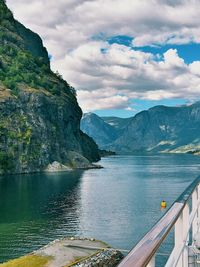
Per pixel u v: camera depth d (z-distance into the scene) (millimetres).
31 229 84812
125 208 108000
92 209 106875
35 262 30562
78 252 30281
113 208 108188
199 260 7250
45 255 30859
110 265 27750
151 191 141500
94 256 28656
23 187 156000
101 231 82125
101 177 198250
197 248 7348
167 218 4133
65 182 174125
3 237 78062
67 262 28969
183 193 5785
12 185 163750
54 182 174500
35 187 155500
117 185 160750
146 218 94312
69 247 31734
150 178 191500
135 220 92188
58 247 32156
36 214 100812
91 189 148125
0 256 65875
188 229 6020
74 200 122562
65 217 96875
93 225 87750
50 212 103312
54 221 92500
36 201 120938
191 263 7238
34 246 71875
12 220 93750
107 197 128125
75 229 84375
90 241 32156
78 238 33406
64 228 85438
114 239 75625
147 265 3008
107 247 30984
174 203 5016
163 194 133625
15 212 103500
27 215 99500
